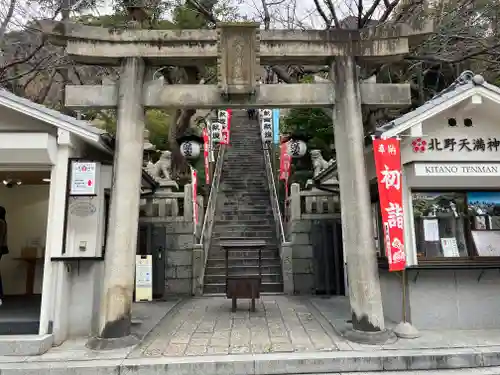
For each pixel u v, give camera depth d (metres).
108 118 19.52
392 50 7.30
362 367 5.67
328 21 12.61
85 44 7.05
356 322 6.70
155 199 12.45
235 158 21.73
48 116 6.82
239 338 6.86
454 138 7.55
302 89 7.36
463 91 7.01
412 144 7.51
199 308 9.79
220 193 17.59
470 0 12.44
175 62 7.45
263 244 9.42
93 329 7.06
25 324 6.55
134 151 6.99
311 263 12.13
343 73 7.25
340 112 7.21
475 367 5.74
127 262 6.71
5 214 9.95
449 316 7.21
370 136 7.52
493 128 7.61
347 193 7.01
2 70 13.28
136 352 6.08
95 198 7.42
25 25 12.05
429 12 11.66
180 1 14.16
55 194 6.91
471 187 7.68
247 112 30.58
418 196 7.62
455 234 7.57
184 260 12.09
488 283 7.35
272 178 17.69
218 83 7.07
